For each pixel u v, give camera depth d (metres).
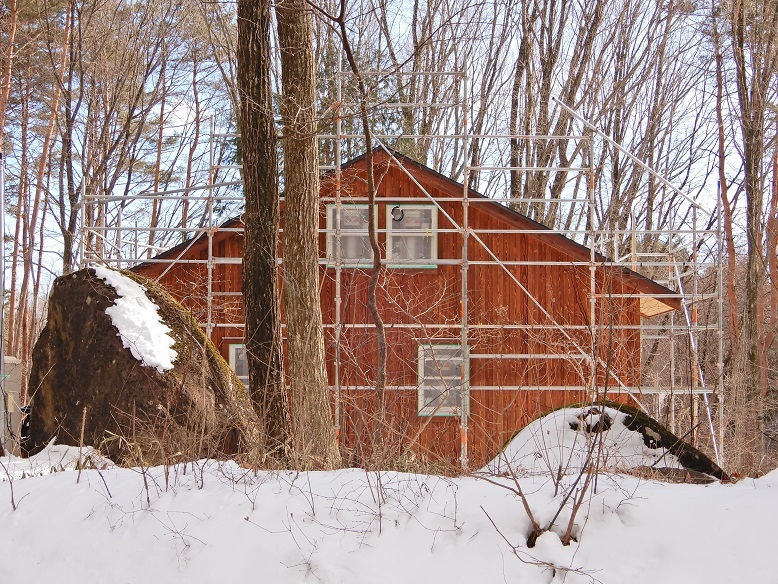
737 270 27.03
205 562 6.50
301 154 11.82
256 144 10.98
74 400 10.77
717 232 16.91
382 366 11.10
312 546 6.39
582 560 5.89
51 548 7.04
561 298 17.08
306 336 11.51
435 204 17.20
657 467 8.05
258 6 11.05
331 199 16.22
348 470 7.67
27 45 25.17
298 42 11.78
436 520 6.41
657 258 28.61
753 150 22.14
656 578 5.66
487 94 31.88
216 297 17.33
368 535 6.42
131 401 10.30
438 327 16.16
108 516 7.13
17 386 15.71
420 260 16.89
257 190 10.95
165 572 6.56
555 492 6.46
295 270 11.73
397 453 8.74
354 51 27.33
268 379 10.58
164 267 17.55
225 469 7.79
